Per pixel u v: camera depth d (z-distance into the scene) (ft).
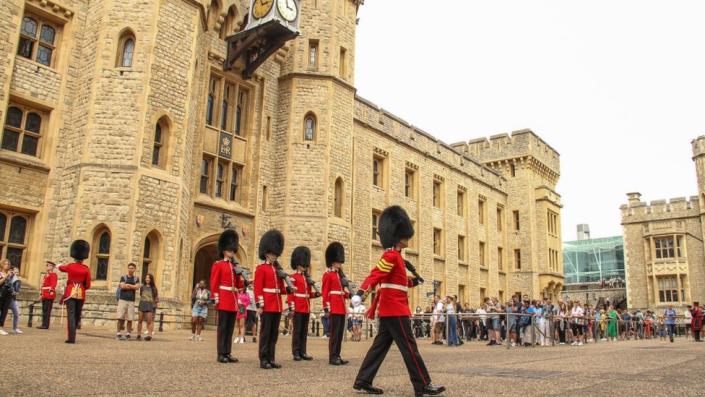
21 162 51.75
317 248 71.97
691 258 137.08
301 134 75.25
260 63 70.85
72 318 32.65
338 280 29.99
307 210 73.15
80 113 55.06
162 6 57.16
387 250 18.78
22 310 49.83
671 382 21.66
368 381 17.79
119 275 50.49
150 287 40.37
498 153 139.13
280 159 75.31
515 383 20.77
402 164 100.73
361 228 87.97
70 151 54.80
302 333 30.89
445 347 52.39
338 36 79.92
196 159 65.00
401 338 17.51
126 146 53.21
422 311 90.48
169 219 55.06
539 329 58.08
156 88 55.47
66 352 27.02
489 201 129.08
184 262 60.95
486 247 125.90
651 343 67.21
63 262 51.49
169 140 56.34
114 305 49.44
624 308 163.22
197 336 42.63
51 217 53.21
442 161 111.75
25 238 52.47
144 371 21.26
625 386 20.18
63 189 53.83
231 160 70.69
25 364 21.44
